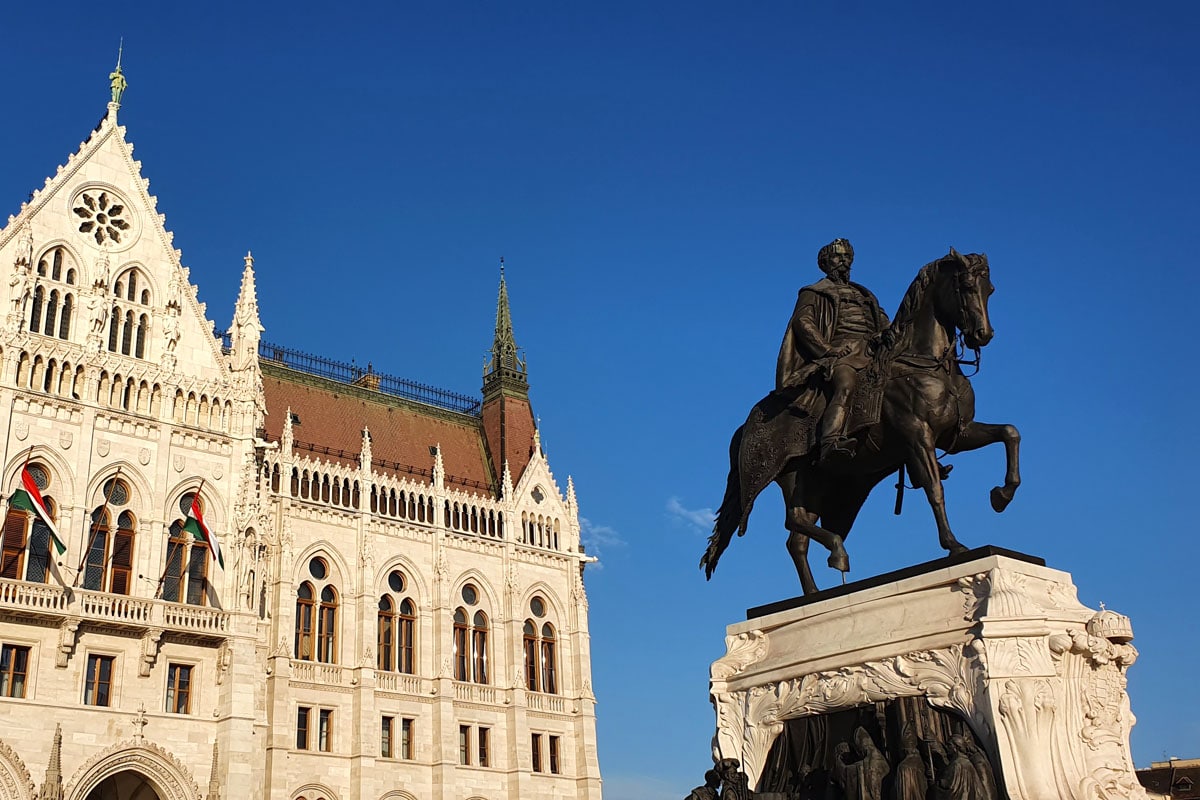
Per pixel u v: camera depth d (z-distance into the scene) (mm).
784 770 12055
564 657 81562
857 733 11156
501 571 80062
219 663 54750
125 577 53938
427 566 76812
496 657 77812
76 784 49219
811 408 13359
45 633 50531
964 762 10148
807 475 13656
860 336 13477
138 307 58469
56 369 54625
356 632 71875
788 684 12188
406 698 72750
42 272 56250
